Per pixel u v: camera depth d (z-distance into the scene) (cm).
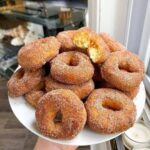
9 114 80
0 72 103
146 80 43
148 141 36
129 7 41
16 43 99
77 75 28
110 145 38
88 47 31
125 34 45
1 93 91
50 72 30
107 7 44
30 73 31
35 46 30
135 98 31
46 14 85
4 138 72
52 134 26
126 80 28
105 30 47
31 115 29
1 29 103
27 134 73
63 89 28
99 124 26
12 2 93
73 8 80
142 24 42
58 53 32
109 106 28
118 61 30
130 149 36
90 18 47
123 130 26
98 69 32
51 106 26
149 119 40
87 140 26
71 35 34
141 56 43
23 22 100
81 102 27
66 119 25
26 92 31
